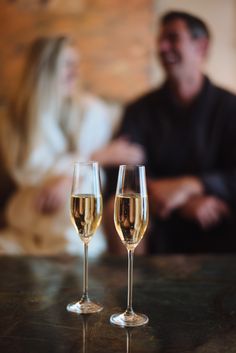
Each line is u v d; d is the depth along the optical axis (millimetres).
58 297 1043
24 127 2715
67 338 835
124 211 890
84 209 935
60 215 2594
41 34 2732
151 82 2686
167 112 2662
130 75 2703
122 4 2691
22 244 2588
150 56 2684
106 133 2719
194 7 2646
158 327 887
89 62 2723
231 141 2602
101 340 829
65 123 2709
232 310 979
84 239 969
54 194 2605
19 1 2732
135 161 2689
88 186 941
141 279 1186
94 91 2729
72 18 2719
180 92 2639
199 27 2633
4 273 1225
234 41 2633
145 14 2678
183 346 812
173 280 1180
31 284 1135
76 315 936
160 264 1332
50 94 2711
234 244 2604
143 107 2693
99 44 2713
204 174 2631
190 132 2639
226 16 2635
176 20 2639
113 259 1385
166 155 2666
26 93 2727
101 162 2691
